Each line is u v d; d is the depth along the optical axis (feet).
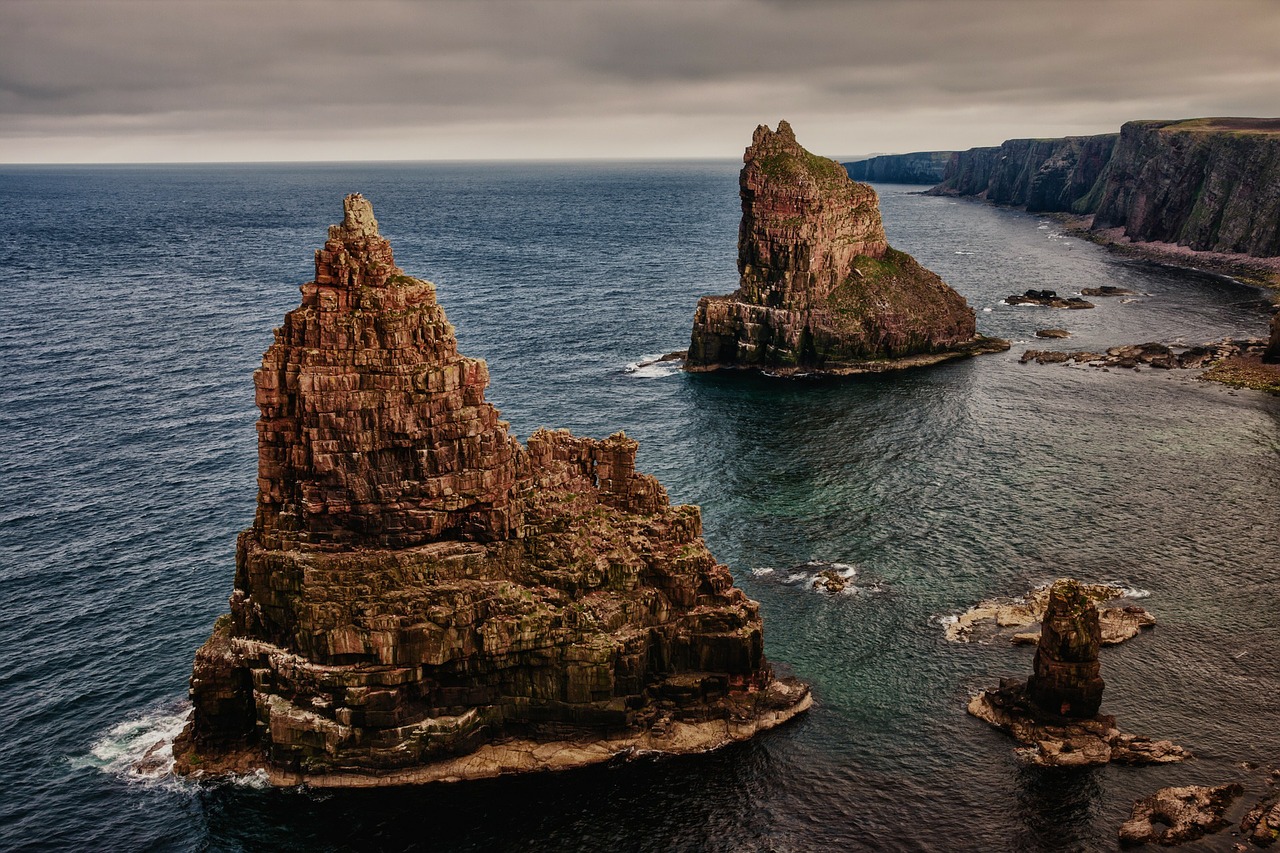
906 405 514.68
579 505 260.01
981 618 300.40
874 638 291.17
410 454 238.48
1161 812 219.41
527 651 238.48
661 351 624.59
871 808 225.97
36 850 213.25
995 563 334.44
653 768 237.86
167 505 371.97
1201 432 464.65
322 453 233.35
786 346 583.99
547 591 244.42
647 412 499.10
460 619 232.94
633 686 245.65
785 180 586.86
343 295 235.81
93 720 253.85
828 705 261.85
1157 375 569.23
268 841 216.13
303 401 231.91
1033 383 557.74
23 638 286.46
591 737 244.01
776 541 351.46
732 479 408.26
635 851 214.48
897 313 602.85
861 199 640.99
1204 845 210.59
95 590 311.88
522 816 223.51
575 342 640.99
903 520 368.07
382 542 239.50
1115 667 274.57
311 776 231.91
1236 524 361.71
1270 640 286.46
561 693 241.96
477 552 242.58
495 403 505.25
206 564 328.70
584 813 224.53
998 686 268.62
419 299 242.37
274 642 241.35
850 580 323.98
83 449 427.74
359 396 231.50
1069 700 249.55
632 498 271.69
